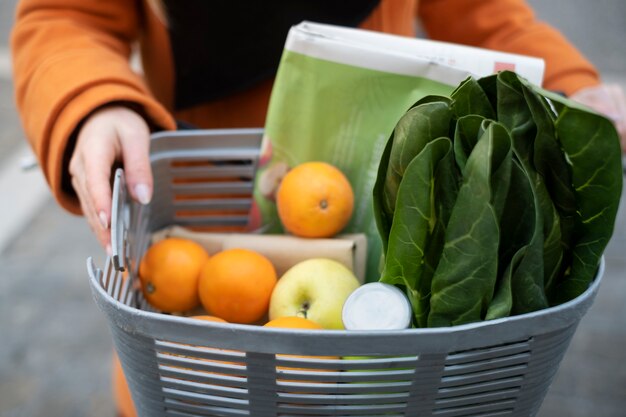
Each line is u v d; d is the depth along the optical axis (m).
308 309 0.79
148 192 0.80
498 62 0.82
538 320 0.59
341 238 0.88
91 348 2.14
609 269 2.48
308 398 0.62
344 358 0.63
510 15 1.23
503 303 0.59
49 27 1.00
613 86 1.07
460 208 0.58
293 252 0.86
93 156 0.80
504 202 0.60
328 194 0.85
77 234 2.68
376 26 1.10
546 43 1.16
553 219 0.62
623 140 0.99
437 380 0.61
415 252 0.62
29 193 2.93
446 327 0.60
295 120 0.88
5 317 2.26
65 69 0.91
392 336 0.56
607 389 1.98
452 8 1.26
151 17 1.08
